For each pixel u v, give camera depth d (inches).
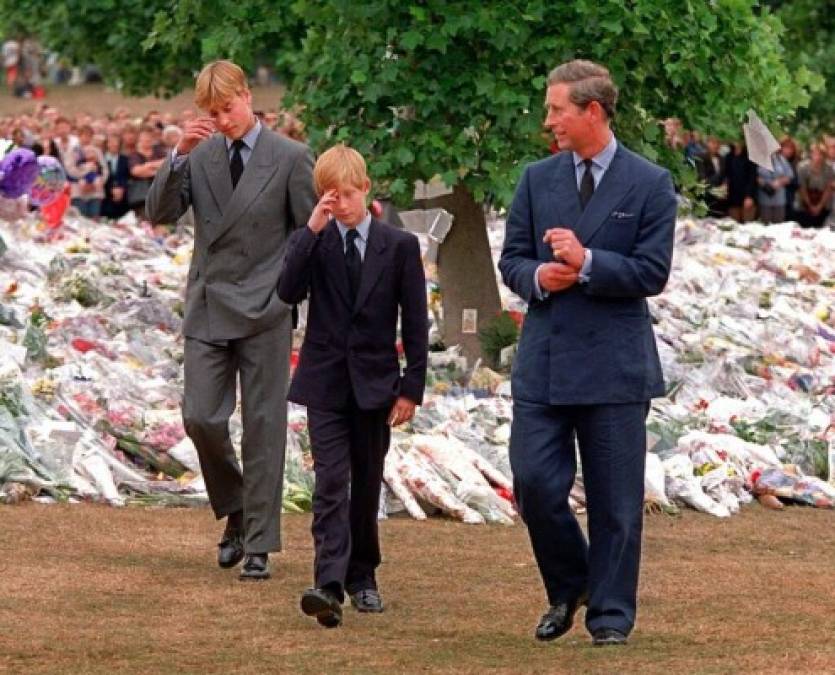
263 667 774.5
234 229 945.5
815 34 2768.2
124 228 2416.3
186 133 937.5
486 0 1467.8
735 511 1252.5
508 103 1476.4
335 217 860.6
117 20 2394.2
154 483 1198.9
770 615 898.1
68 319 1561.3
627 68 1524.4
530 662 781.3
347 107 1517.0
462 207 1641.2
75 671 765.9
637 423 793.6
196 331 953.5
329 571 843.4
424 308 862.5
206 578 962.7
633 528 796.0
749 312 1835.6
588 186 794.2
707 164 2805.1
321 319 860.6
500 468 1274.6
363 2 1487.5
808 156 2945.4
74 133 2773.1
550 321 794.2
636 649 803.4
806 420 1441.9
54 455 1192.2
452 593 948.0
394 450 1228.5
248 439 951.6
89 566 981.8
